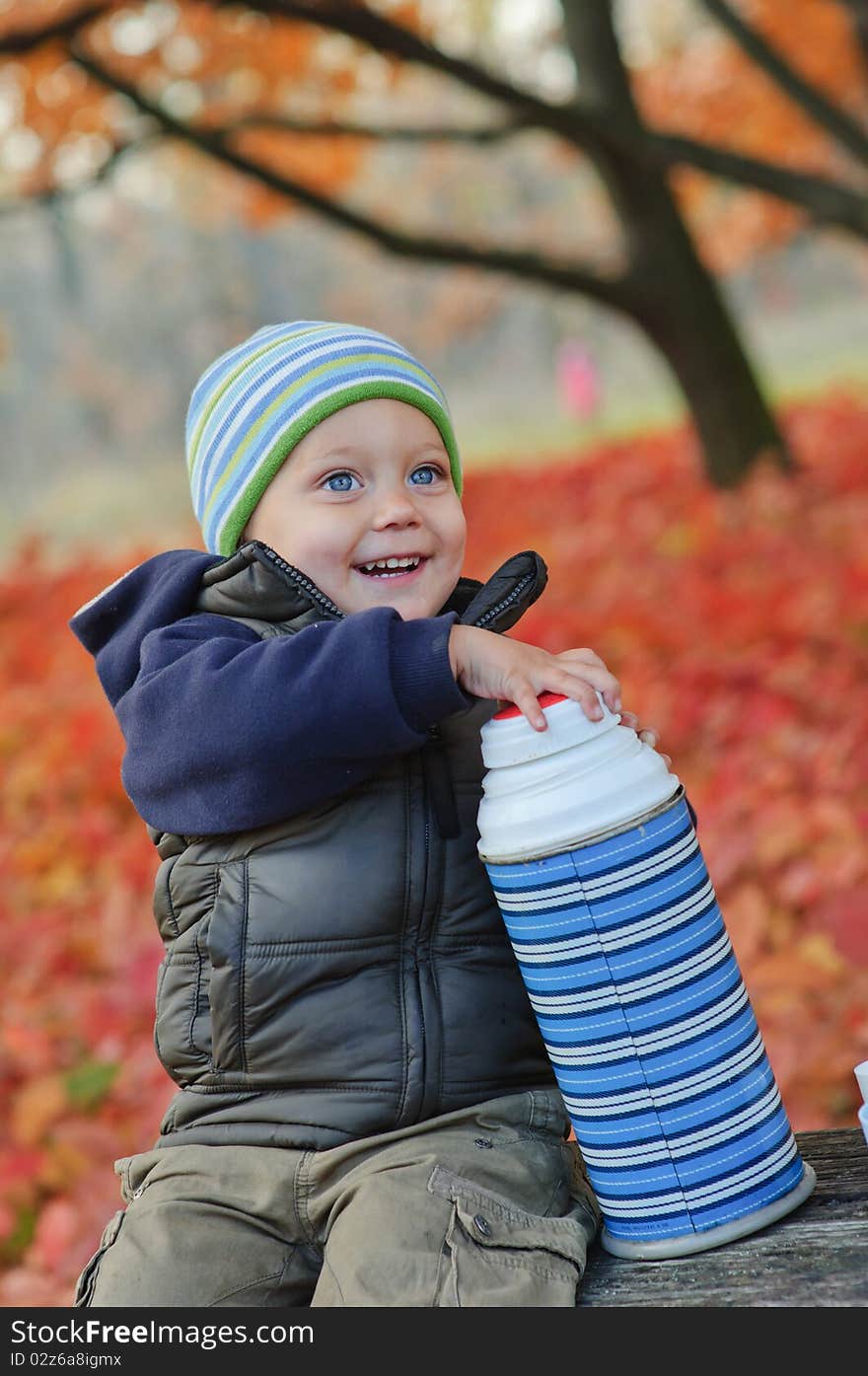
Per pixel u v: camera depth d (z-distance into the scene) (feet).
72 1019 12.87
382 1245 5.12
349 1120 5.58
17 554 44.42
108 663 6.46
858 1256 5.17
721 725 16.87
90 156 32.04
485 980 5.84
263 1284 5.50
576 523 36.11
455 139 29.17
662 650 21.08
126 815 18.93
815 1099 9.63
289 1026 5.65
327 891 5.67
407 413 6.41
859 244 30.37
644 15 58.90
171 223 126.00
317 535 6.21
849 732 15.11
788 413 49.52
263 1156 5.60
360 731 5.43
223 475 6.48
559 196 121.19
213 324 127.34
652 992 5.36
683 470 39.22
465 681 5.58
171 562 6.67
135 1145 10.84
